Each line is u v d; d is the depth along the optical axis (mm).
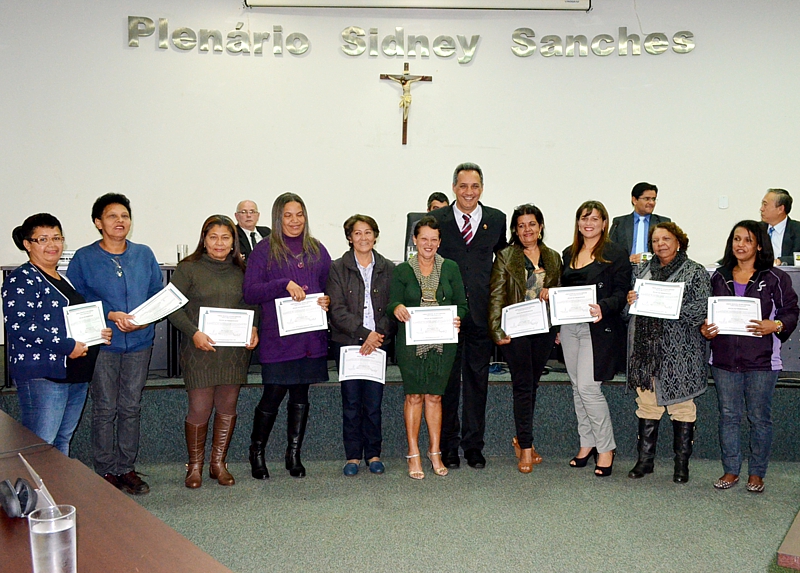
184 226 6184
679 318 3564
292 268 3529
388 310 3582
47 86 5980
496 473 3844
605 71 6395
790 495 3520
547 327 3584
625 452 4230
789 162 6430
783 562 1344
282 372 3518
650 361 3631
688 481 3740
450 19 6352
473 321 3777
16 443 2061
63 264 4387
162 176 6145
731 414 3574
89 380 3123
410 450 3744
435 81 6352
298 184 6285
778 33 6367
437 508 3270
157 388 4016
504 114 6391
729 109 6410
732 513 3244
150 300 3266
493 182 6406
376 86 6316
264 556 2707
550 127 6406
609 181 6434
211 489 3547
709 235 6461
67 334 2930
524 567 2623
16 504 1481
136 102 6098
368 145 6340
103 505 1579
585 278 3668
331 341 3818
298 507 3271
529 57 6383
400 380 4398
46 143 5996
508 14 6355
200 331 3381
